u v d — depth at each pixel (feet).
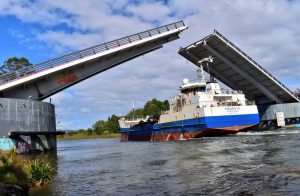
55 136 134.72
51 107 130.00
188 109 154.61
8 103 112.57
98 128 562.66
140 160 76.89
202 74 162.40
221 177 45.03
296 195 32.27
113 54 136.98
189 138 155.12
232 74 170.40
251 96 185.88
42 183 48.06
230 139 124.88
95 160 85.61
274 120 186.39
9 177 40.16
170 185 42.32
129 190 41.19
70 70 132.67
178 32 146.10
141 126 211.20
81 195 39.91
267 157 62.69
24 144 114.83
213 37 145.18
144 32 139.74
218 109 144.77
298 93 183.42
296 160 55.26
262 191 35.04
